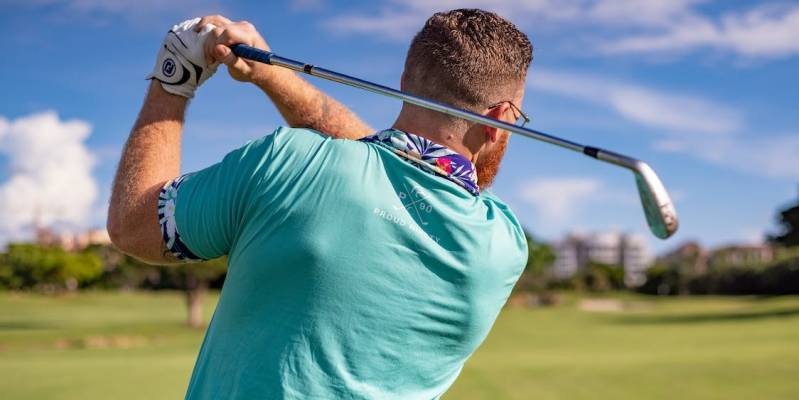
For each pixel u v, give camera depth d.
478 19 1.48
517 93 1.51
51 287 56.19
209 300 53.41
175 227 1.34
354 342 1.34
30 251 53.28
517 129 1.34
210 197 1.32
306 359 1.31
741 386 10.04
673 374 11.48
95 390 9.79
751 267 70.44
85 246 54.72
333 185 1.32
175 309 47.19
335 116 1.77
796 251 63.00
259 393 1.30
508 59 1.47
